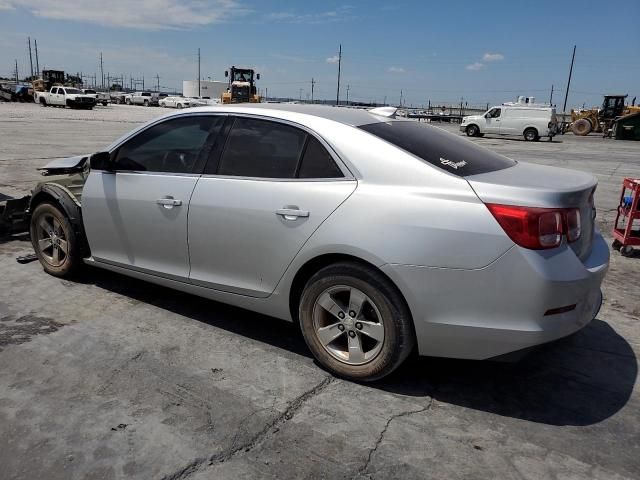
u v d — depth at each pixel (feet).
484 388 10.52
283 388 10.27
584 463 8.39
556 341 9.50
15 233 19.80
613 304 15.16
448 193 9.34
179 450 8.36
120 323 12.87
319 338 10.72
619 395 10.42
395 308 9.68
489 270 8.95
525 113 104.27
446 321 9.31
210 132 12.23
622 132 110.93
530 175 10.37
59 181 15.93
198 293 12.48
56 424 8.89
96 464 7.98
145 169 13.14
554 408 9.91
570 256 9.14
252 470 7.99
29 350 11.35
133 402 9.60
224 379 10.51
